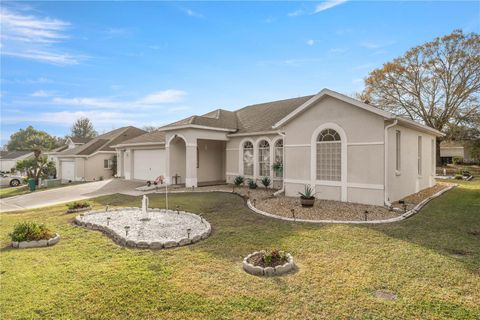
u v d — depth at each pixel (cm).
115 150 2911
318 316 389
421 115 3378
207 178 2100
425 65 3253
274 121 1819
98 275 525
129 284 487
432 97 3328
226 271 539
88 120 6469
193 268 555
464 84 3105
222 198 1394
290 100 2212
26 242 705
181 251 654
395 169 1202
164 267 561
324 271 531
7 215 1157
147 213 1065
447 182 2108
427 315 387
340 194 1198
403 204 1090
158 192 1677
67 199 1638
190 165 1792
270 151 1745
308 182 1298
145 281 498
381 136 1083
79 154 2781
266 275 518
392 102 3425
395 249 640
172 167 1933
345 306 412
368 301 424
